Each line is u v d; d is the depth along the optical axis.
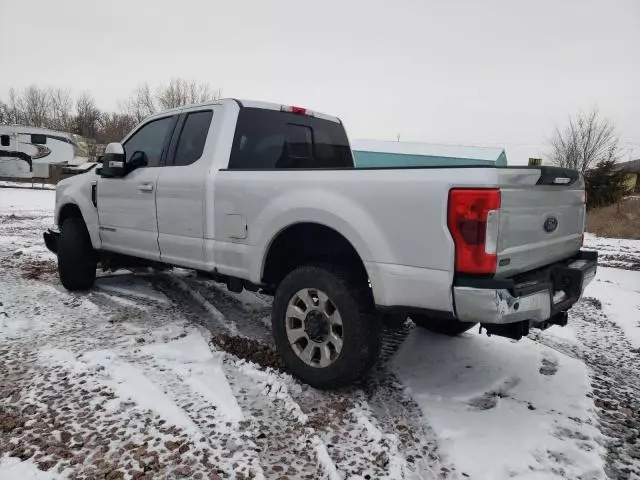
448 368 3.47
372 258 2.70
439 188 2.46
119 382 3.01
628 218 16.66
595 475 2.30
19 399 2.79
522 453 2.44
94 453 2.30
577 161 33.06
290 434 2.54
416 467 2.32
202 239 3.73
